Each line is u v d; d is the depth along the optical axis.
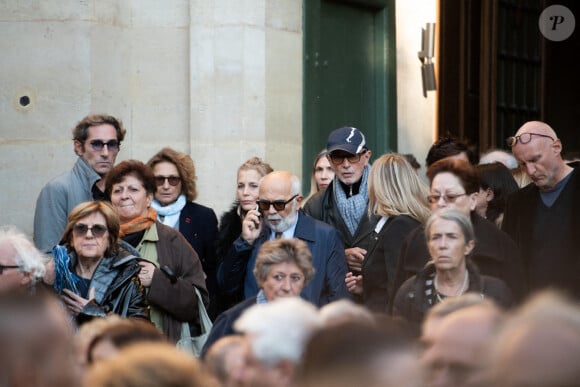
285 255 16.81
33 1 25.53
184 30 26.52
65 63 25.53
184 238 20.23
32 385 7.86
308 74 27.64
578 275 19.34
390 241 19.59
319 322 11.05
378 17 29.91
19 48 25.55
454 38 32.00
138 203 19.80
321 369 7.10
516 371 6.89
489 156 24.75
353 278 20.09
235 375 11.48
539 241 19.62
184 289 19.33
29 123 25.52
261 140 26.44
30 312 7.93
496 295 17.14
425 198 19.88
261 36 26.55
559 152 19.56
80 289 18.27
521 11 33.91
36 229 21.05
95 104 25.64
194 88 26.27
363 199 20.98
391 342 7.24
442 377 9.40
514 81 33.72
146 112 26.53
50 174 25.42
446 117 31.77
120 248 18.61
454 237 16.95
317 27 27.89
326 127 28.38
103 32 25.86
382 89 29.83
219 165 26.27
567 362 6.80
